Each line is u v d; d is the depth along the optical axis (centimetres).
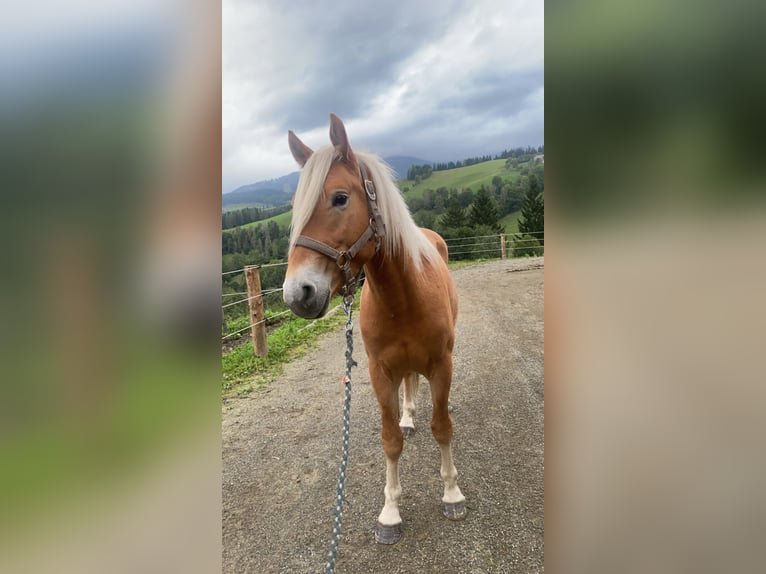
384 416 202
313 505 224
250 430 307
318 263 150
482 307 618
